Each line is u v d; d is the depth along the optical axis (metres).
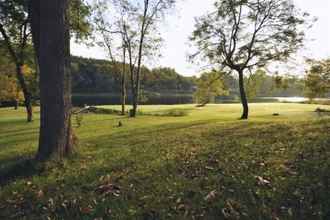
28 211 6.04
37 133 20.30
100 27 36.88
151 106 51.38
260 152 8.45
